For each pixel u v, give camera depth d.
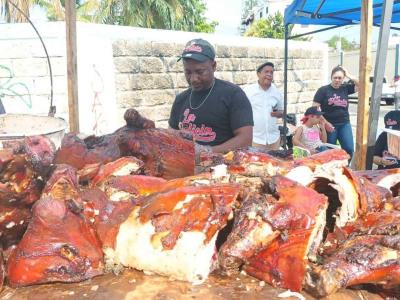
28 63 7.81
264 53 11.22
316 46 12.87
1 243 2.31
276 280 2.12
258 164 2.69
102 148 3.02
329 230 2.46
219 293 2.07
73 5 4.33
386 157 5.86
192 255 2.12
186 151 3.04
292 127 10.05
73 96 4.46
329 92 9.60
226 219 2.21
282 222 2.13
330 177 2.51
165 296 2.04
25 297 2.05
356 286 2.14
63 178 2.29
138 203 2.34
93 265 2.17
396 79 24.92
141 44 8.73
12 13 15.27
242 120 4.29
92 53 7.91
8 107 7.94
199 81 4.34
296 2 8.06
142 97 8.88
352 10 7.70
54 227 2.18
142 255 2.17
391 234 2.20
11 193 2.16
